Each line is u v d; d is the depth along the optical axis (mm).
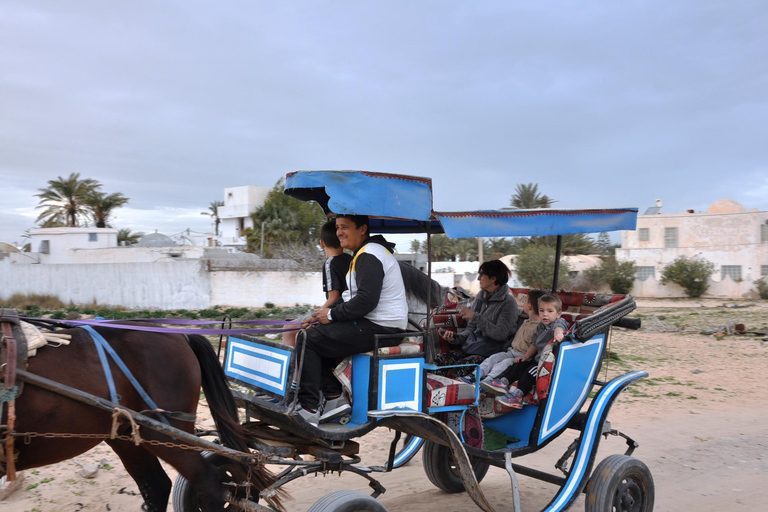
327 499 4102
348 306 4430
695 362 14625
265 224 46438
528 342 5922
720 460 7535
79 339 4055
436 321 6586
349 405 4598
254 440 4566
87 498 5891
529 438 5363
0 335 3711
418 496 6348
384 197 4273
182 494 4895
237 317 24422
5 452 3666
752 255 41938
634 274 42750
